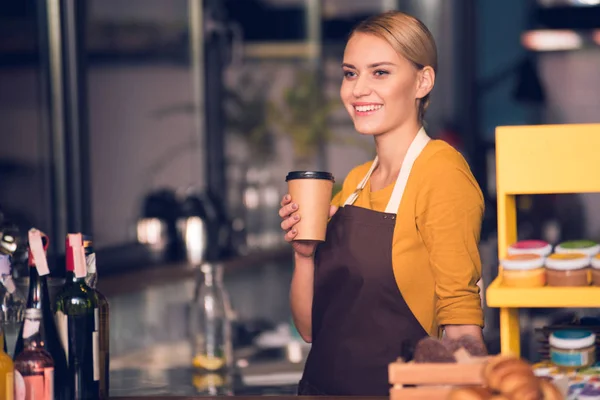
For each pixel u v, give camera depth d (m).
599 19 6.54
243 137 6.89
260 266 5.29
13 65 4.33
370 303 2.23
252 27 6.97
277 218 5.87
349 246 2.26
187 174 5.96
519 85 7.04
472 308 2.11
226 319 3.29
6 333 2.17
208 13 5.92
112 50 5.48
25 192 4.30
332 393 2.27
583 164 1.95
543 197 6.34
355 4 8.27
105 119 5.45
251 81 7.39
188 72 5.96
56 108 4.29
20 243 2.75
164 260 5.00
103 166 5.39
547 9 6.63
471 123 7.31
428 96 2.37
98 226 5.27
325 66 7.65
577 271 1.79
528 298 1.79
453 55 7.27
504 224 1.98
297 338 3.91
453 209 2.13
